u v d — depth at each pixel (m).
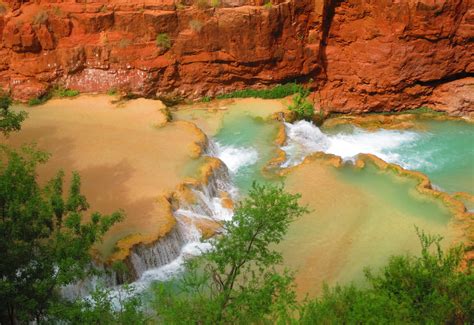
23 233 16.48
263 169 32.00
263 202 16.83
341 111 38.56
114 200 27.36
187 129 33.78
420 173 30.39
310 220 27.56
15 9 36.69
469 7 34.97
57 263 16.94
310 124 36.66
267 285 16.47
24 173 17.08
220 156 33.41
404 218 27.45
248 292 16.45
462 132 36.31
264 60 37.12
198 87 38.22
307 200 29.00
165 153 31.34
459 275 17.19
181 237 26.25
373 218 27.55
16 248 16.14
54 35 36.62
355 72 37.59
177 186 28.23
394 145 35.31
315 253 25.47
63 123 34.25
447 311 16.09
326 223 27.34
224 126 35.84
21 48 36.34
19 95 36.78
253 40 36.47
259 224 16.72
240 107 37.69
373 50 36.62
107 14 36.22
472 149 34.66
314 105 38.22
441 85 37.78
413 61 36.34
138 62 37.03
